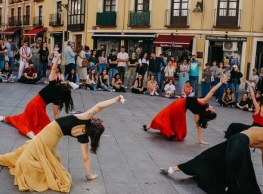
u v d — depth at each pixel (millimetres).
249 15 23266
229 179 4562
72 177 5141
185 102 7590
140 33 26281
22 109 9398
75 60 16641
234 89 15891
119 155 6367
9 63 15875
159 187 5074
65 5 29734
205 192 4996
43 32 36000
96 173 5383
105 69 16797
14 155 5055
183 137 7801
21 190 4504
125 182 5145
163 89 16844
